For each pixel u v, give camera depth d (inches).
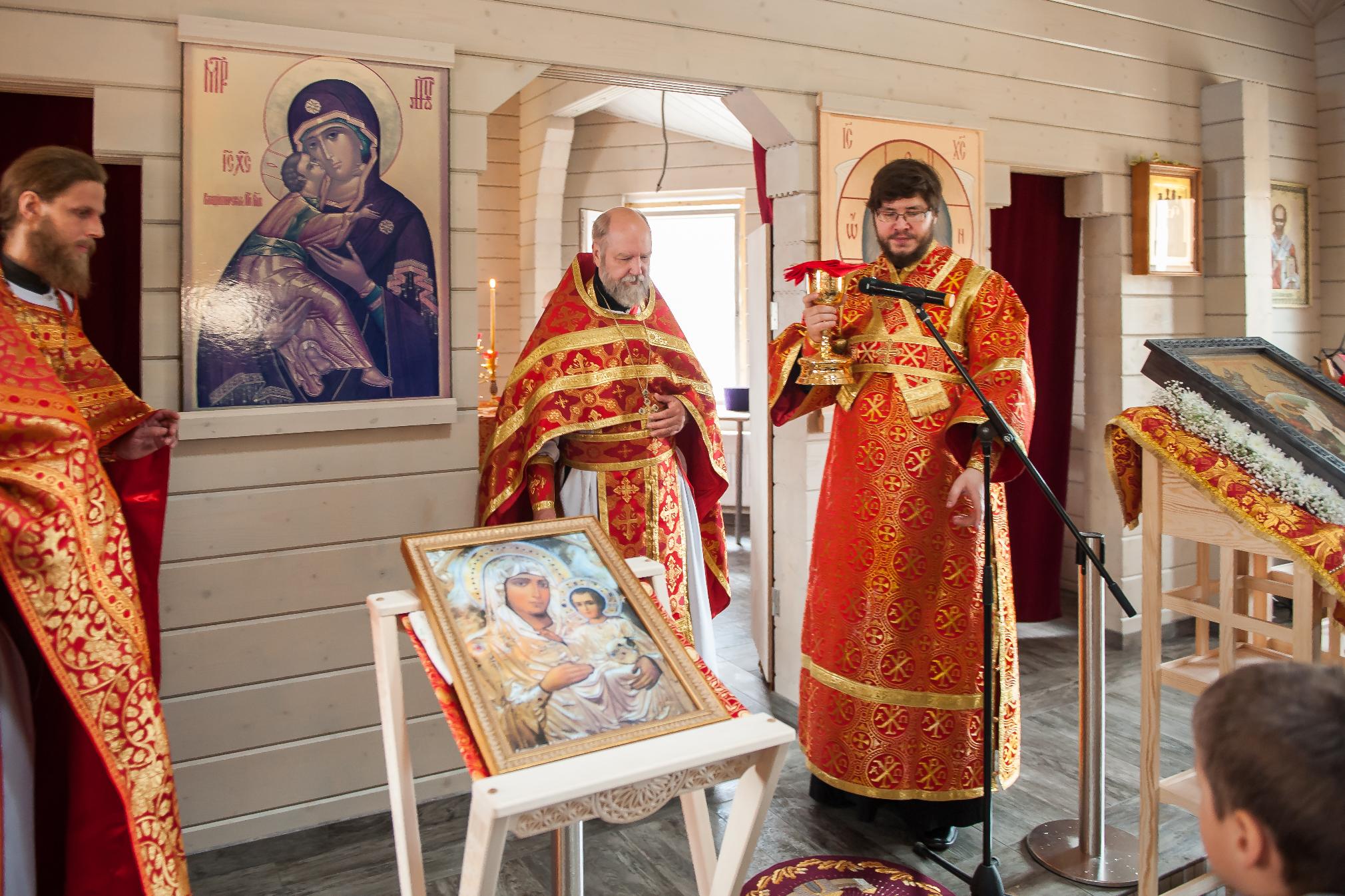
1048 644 162.7
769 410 105.0
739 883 54.0
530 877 91.3
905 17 135.0
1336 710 29.8
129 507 78.5
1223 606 77.1
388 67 99.7
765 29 123.0
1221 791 31.4
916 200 95.2
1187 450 75.5
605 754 48.4
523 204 227.3
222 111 93.1
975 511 90.2
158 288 93.2
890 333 96.8
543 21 108.1
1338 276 191.5
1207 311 175.2
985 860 77.4
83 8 88.7
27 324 70.5
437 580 54.6
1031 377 92.4
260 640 99.2
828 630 99.3
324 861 95.7
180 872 68.8
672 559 101.1
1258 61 180.9
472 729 48.5
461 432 106.7
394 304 101.7
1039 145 150.0
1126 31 160.9
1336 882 29.4
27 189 68.6
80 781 67.1
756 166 142.7
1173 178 163.5
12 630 69.5
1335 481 70.5
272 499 98.8
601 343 99.3
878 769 95.7
